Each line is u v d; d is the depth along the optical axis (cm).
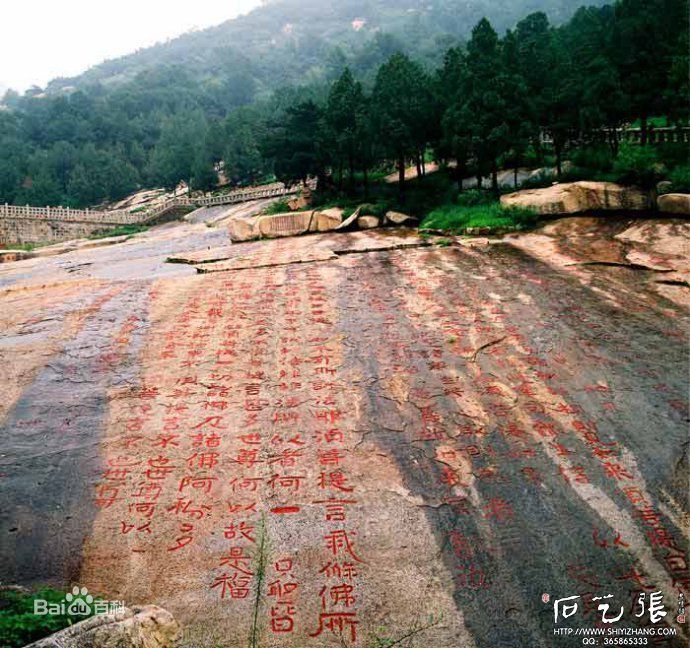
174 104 10931
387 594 708
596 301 1437
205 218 4416
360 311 1429
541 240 1919
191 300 1514
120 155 8400
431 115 2580
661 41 2259
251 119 7144
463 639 662
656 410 1030
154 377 1131
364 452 934
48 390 1081
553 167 2691
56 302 1523
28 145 8856
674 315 1348
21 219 4369
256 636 657
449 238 2055
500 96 2317
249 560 745
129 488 852
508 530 797
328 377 1140
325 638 659
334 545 769
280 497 844
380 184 3075
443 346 1250
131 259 2495
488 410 1036
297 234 2536
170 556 748
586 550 768
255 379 1131
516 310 1408
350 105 2770
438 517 815
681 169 1938
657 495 853
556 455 929
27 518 795
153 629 609
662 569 744
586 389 1093
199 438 958
